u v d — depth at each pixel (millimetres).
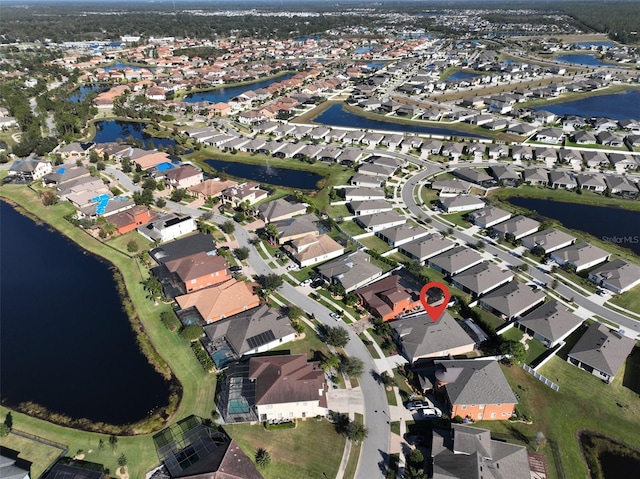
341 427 74562
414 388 81938
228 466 65438
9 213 148625
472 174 172250
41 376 85750
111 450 71000
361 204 146750
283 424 74500
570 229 137625
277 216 138875
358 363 83188
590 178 165375
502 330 96062
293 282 111562
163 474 67250
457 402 74000
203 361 86875
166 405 79312
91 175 170500
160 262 116188
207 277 107938
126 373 86250
